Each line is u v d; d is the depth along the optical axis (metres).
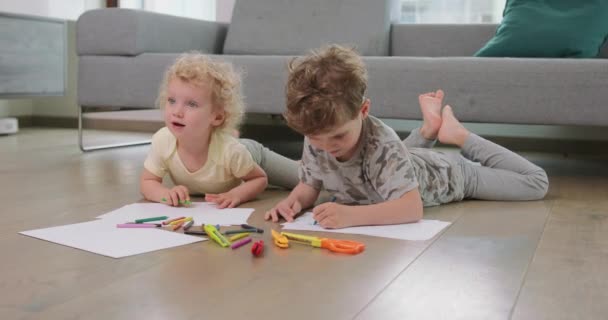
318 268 1.01
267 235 1.23
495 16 3.25
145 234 1.21
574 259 1.09
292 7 3.03
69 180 1.92
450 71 2.16
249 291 0.89
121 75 2.58
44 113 4.03
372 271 0.99
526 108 2.09
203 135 1.57
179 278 0.95
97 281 0.93
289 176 1.84
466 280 0.96
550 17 2.48
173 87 1.53
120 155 2.60
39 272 0.97
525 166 1.70
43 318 0.78
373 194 1.44
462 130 1.77
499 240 1.22
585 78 2.02
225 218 1.39
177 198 1.52
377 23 2.91
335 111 1.15
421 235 1.24
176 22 2.80
